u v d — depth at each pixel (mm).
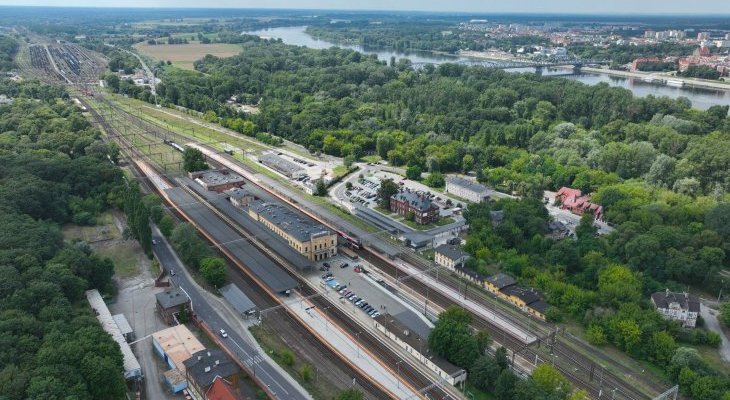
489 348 185500
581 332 196750
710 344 190625
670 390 155000
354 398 148375
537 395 149625
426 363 176000
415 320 197125
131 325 194500
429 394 162750
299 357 179375
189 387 160250
